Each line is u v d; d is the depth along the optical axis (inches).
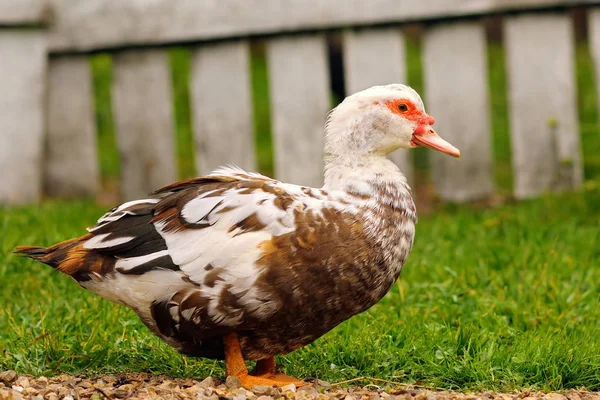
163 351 253.9
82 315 269.4
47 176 458.3
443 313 281.6
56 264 228.8
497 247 340.8
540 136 438.0
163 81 450.9
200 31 440.1
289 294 218.2
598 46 434.3
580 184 435.5
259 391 219.6
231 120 448.5
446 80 439.2
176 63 629.3
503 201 442.9
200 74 448.5
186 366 247.8
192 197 225.0
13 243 327.0
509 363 245.1
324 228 220.2
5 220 366.9
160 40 442.6
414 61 647.1
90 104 454.9
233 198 222.1
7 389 212.2
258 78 657.0
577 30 699.4
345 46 438.9
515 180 441.4
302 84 442.0
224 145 450.0
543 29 433.1
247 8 437.1
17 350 245.8
